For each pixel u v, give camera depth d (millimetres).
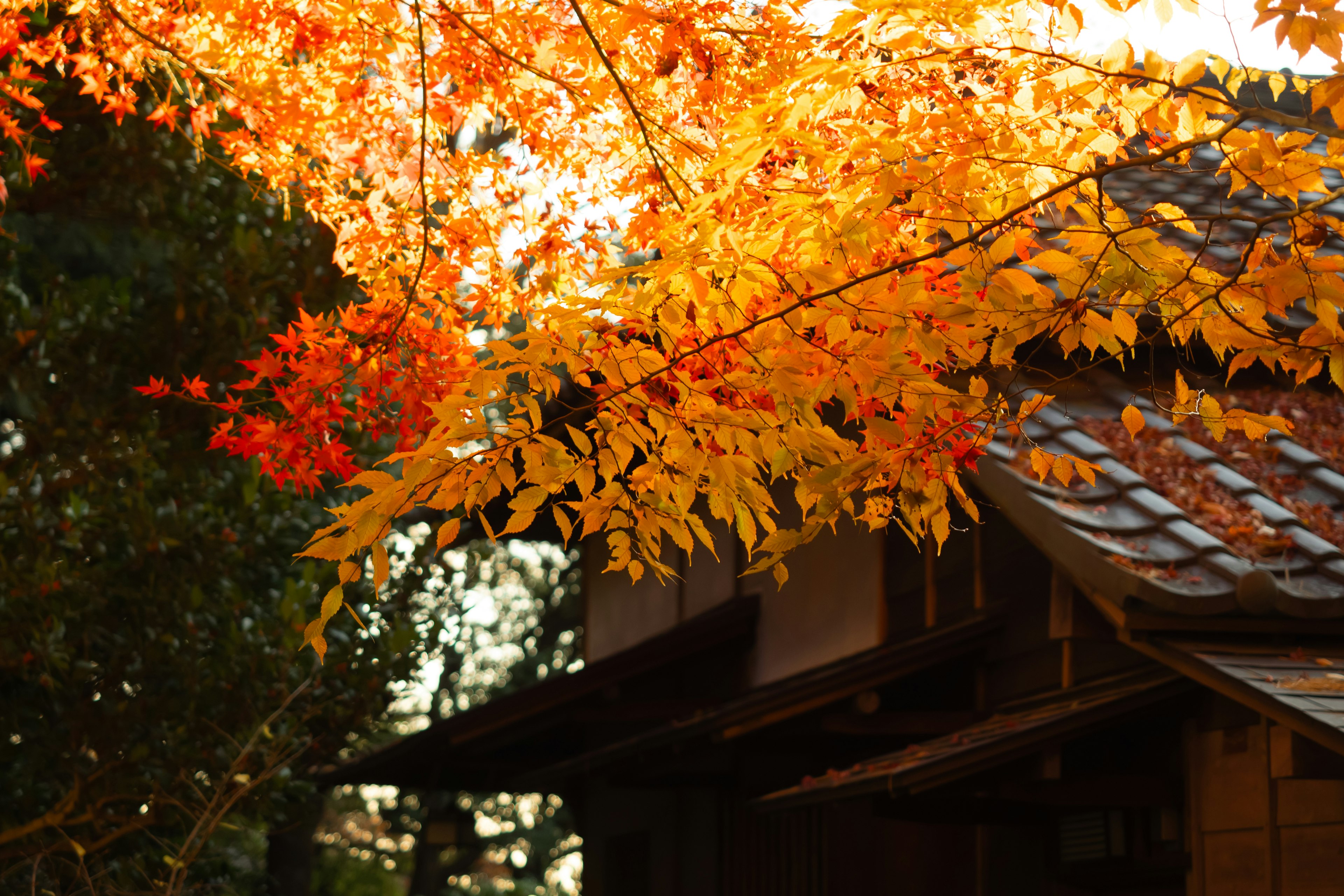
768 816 7590
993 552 6027
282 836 12594
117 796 6047
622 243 3363
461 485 2221
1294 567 4133
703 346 2189
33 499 6258
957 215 2203
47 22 3836
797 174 2441
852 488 2461
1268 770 4094
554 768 8516
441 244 3514
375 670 6742
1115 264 2156
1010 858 5648
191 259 6871
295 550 6996
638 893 9812
